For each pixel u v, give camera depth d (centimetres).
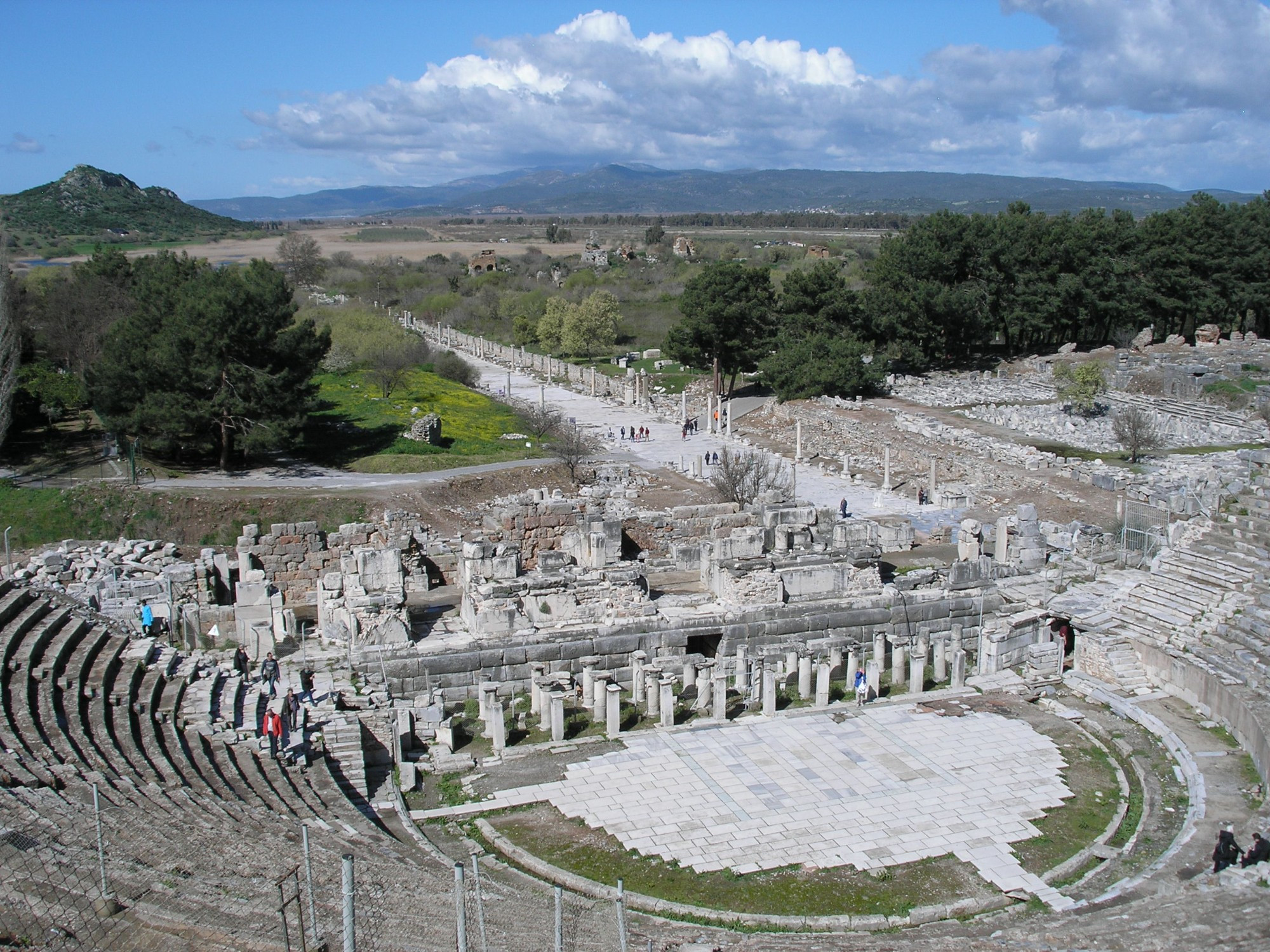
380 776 3384
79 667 3316
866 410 10412
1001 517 5678
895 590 4688
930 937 2469
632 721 3828
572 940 2216
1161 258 12550
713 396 11819
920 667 4072
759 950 2316
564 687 3909
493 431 9862
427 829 3077
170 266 9962
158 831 2317
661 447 9862
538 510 5303
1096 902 2670
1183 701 3978
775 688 3856
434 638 4091
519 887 2667
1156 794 3309
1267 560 4316
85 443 8125
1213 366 10919
